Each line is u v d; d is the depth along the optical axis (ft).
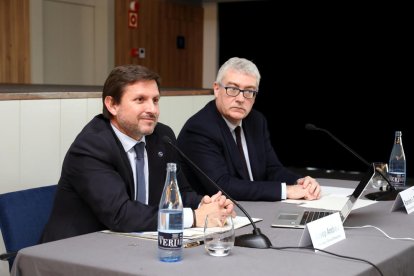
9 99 9.73
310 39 25.79
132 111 7.29
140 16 24.44
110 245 6.21
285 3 26.02
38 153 10.30
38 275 5.84
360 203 8.66
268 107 26.89
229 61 9.51
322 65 25.67
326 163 26.00
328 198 9.05
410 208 8.16
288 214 7.66
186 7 26.63
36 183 10.31
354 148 25.46
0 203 7.73
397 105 24.44
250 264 5.56
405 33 23.97
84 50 23.18
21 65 20.48
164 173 7.93
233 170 9.56
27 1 20.51
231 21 27.14
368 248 6.23
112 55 23.50
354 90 25.21
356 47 24.97
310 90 26.02
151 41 25.05
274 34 26.40
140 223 6.72
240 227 7.06
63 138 10.74
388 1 24.14
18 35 20.30
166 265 5.51
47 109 10.41
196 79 27.55
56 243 6.27
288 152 26.71
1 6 19.74
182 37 26.55
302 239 6.18
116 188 6.95
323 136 25.94
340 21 25.14
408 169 24.23
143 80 7.32
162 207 5.83
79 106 11.02
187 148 9.45
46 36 21.65
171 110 13.51
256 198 8.87
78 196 7.29
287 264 5.58
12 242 7.68
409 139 24.29
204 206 7.06
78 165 7.14
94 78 23.59
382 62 24.54
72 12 22.57
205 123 9.47
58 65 22.20
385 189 9.72
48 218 8.14
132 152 7.68
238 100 9.36
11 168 9.86
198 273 5.29
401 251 6.21
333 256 5.89
